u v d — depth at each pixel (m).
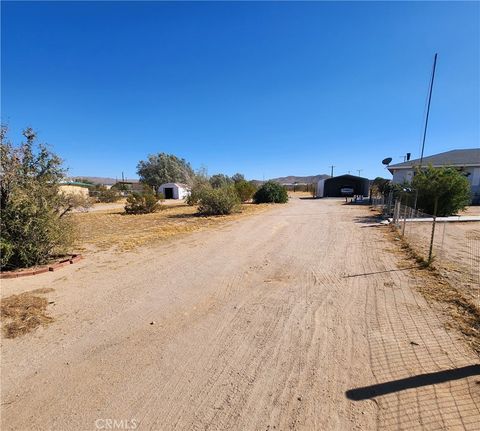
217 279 5.53
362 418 2.19
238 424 2.20
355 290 4.66
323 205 23.77
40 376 2.84
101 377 2.80
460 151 25.67
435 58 13.65
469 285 4.64
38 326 3.81
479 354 2.89
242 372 2.80
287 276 5.54
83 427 2.23
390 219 12.72
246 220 14.29
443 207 13.38
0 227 6.11
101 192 39.06
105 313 4.17
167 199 46.28
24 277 5.81
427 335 3.27
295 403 2.38
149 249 8.29
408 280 5.00
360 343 3.18
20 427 2.25
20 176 6.59
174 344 3.34
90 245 8.95
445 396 2.36
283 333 3.48
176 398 2.50
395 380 2.58
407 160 27.36
